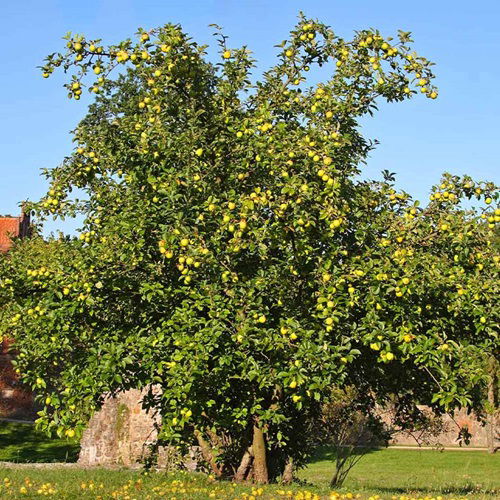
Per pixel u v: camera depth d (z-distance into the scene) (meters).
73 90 9.99
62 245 10.95
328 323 8.47
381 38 10.05
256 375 8.80
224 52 10.63
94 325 10.31
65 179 10.53
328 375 8.78
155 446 13.01
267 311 9.14
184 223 8.89
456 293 9.27
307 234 8.99
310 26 10.34
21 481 12.02
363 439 22.84
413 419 12.27
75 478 12.63
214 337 8.60
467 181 9.77
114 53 9.97
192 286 9.76
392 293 9.20
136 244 9.43
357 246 9.90
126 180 10.49
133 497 9.66
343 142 9.55
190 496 9.66
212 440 11.91
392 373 10.80
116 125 10.59
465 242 9.47
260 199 8.72
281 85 10.55
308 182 8.80
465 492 12.69
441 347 9.03
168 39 9.73
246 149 9.62
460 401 8.94
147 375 9.83
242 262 9.85
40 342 10.15
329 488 11.23
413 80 10.05
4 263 10.47
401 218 9.88
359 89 10.25
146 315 10.16
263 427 10.62
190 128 9.82
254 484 10.96
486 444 31.80
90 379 9.27
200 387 9.05
